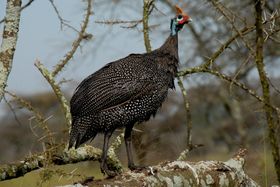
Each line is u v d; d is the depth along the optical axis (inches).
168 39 597.3
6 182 748.6
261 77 466.3
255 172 725.9
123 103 552.7
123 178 485.4
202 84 951.6
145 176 491.2
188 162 530.0
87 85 551.5
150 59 573.9
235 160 557.0
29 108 599.8
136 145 786.2
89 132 550.6
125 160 778.2
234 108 1068.5
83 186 461.7
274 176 693.3
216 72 673.6
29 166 589.0
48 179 591.5
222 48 663.8
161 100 573.6
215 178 523.5
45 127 599.8
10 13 559.8
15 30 561.0
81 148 628.1
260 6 464.8
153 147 805.2
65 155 614.5
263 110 526.6
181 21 601.9
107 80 551.5
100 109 546.3
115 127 555.5
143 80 558.6
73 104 550.3
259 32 466.9
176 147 856.9
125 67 560.7
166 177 499.2
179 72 674.2
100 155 635.5
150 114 575.8
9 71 557.3
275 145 465.1
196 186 511.8
